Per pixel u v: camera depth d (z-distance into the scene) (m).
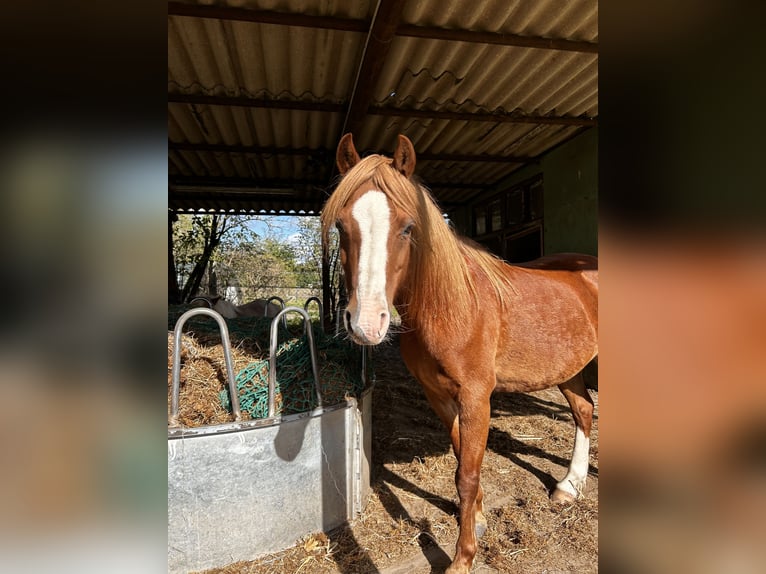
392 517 1.96
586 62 2.85
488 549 1.78
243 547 1.62
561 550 1.79
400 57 2.74
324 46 2.62
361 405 1.98
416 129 3.98
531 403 3.74
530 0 2.23
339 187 1.38
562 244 4.43
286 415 1.68
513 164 4.96
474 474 1.60
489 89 3.20
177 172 5.13
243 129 3.87
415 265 1.53
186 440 1.51
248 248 9.52
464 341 1.61
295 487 1.72
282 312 1.67
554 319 1.94
